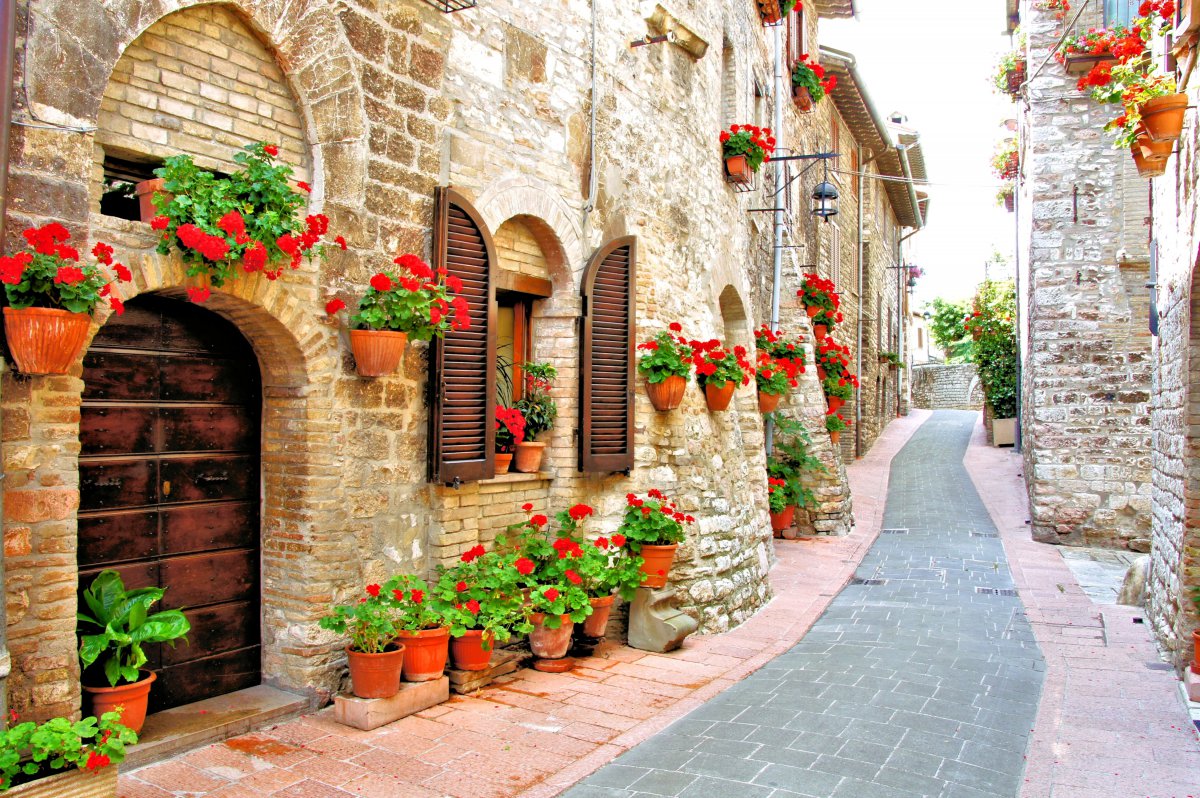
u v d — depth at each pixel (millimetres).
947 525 14742
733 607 8203
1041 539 13281
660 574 7176
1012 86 16328
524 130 6547
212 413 4957
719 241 9938
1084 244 13383
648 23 8281
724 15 10375
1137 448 12992
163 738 4340
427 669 5367
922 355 53406
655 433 7941
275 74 4871
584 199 7223
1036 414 13500
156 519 4668
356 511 5230
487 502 6355
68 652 3803
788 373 12312
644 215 8055
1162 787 4543
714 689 6020
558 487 7039
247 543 5152
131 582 4539
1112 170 13273
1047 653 7312
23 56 3645
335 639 5148
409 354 5609
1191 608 6453
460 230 5852
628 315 7539
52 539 3756
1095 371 13234
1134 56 6789
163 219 4059
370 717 4855
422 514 5727
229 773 4199
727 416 9375
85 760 3316
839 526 13469
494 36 6262
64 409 3807
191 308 4832
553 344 7137
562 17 6969
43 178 3709
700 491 8250
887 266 29641
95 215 3928
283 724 4836
